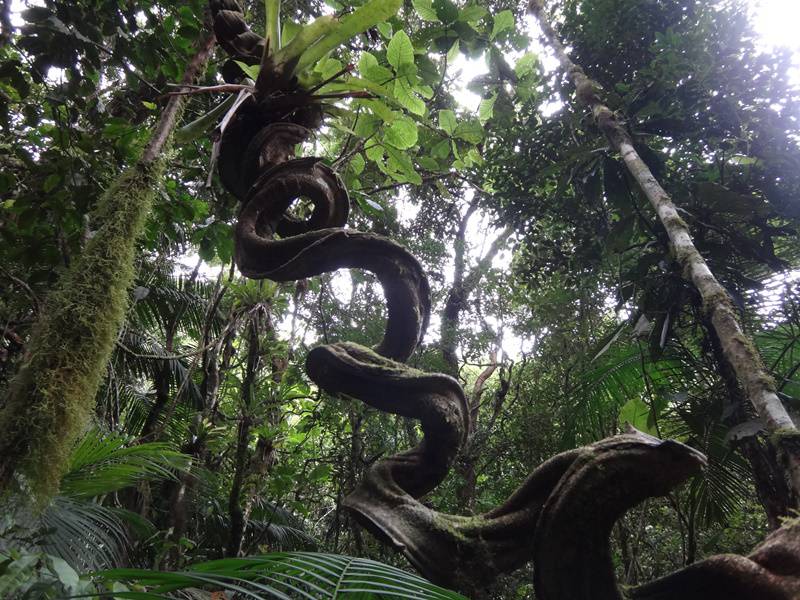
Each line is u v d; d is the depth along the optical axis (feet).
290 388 15.16
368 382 6.08
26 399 5.87
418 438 21.08
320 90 8.91
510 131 15.94
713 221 12.66
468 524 4.89
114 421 14.14
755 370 7.54
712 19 13.17
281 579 3.71
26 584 5.58
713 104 12.95
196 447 13.93
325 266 7.04
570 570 4.30
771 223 14.42
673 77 12.94
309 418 18.31
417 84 10.25
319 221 8.34
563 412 16.83
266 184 7.98
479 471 21.33
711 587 3.98
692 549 13.60
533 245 17.71
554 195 15.97
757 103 12.81
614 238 13.46
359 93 8.86
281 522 18.39
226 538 16.80
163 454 9.62
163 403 17.93
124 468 9.22
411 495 5.56
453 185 21.47
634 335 12.53
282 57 8.50
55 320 6.39
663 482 4.26
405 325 6.86
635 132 13.29
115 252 7.11
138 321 18.20
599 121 13.34
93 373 6.37
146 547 12.71
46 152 10.94
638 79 13.71
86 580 5.85
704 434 12.51
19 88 10.47
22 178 12.94
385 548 18.66
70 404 6.03
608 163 13.80
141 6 12.07
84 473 8.82
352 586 4.03
